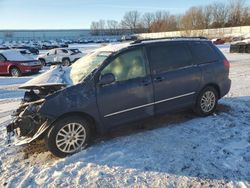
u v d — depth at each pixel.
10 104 8.98
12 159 4.74
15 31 108.81
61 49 22.80
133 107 5.12
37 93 4.90
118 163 4.33
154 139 5.10
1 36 106.31
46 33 113.81
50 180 4.00
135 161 4.36
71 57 22.61
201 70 5.93
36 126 4.58
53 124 4.58
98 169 4.20
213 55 6.26
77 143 4.80
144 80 5.18
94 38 104.50
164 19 98.50
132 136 5.28
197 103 6.02
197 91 5.92
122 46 5.31
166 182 3.80
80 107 4.67
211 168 4.07
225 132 5.31
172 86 5.51
